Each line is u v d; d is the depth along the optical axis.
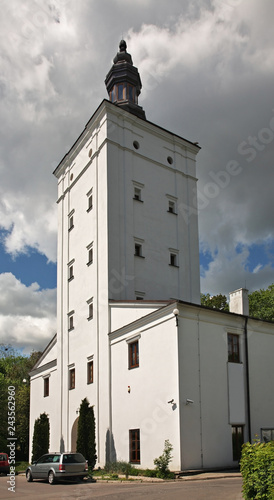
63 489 18.53
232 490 14.41
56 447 34.97
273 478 9.15
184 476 20.83
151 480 20.14
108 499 13.96
